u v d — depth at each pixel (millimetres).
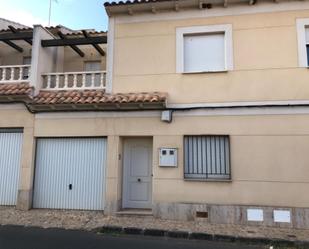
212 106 8430
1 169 9398
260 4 8586
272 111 8148
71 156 9227
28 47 11812
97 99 8672
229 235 6797
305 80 8117
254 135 8148
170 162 8391
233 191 8023
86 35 10195
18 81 9867
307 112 7996
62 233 7000
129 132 8758
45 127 9219
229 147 8273
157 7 8992
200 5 8750
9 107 9453
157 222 7852
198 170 8453
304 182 7766
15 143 9477
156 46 9055
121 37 9289
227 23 8695
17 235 6762
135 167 9102
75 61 11758
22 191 9023
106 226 7324
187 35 9008
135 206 8961
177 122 8562
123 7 9086
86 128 9008
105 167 8961
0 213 8578
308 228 7551
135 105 8508
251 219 7824
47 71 10234
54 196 9148
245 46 8523
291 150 7934
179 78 8766
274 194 7840
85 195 9023
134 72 9062
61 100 8867
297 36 8312
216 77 8570
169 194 8305
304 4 8406
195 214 8109
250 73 8398
